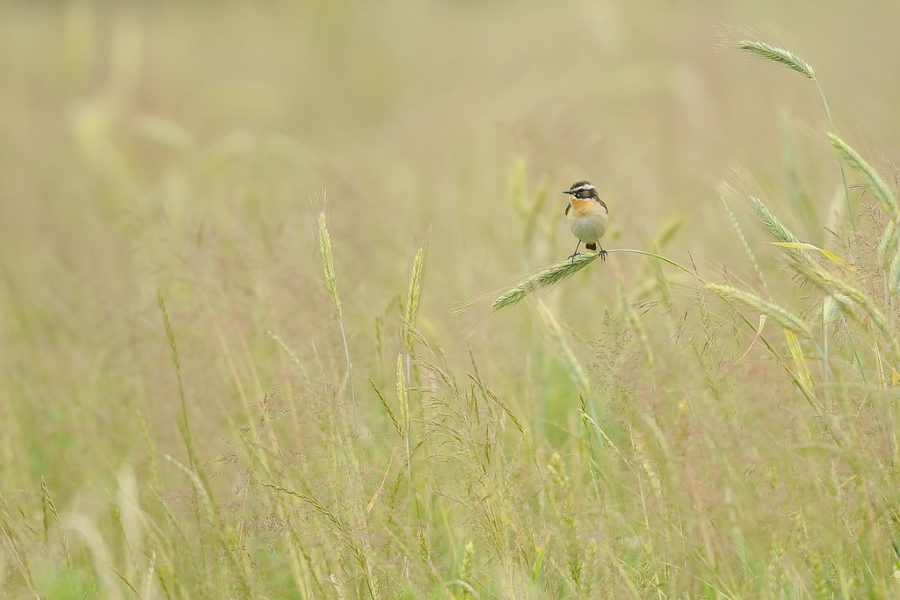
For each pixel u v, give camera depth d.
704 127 21.81
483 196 19.30
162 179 24.61
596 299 14.55
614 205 15.86
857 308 8.10
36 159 27.05
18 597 9.36
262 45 38.78
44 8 46.38
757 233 15.04
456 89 32.03
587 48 32.22
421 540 8.92
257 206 19.61
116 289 15.69
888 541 8.14
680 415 8.25
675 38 29.14
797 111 20.84
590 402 9.05
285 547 9.35
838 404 8.66
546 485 8.80
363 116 32.81
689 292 9.09
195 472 10.01
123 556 11.05
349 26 38.12
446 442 9.05
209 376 12.13
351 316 12.72
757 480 8.14
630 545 8.79
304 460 9.25
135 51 28.44
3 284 17.03
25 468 12.20
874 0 32.22
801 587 7.86
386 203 19.23
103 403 13.21
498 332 13.03
